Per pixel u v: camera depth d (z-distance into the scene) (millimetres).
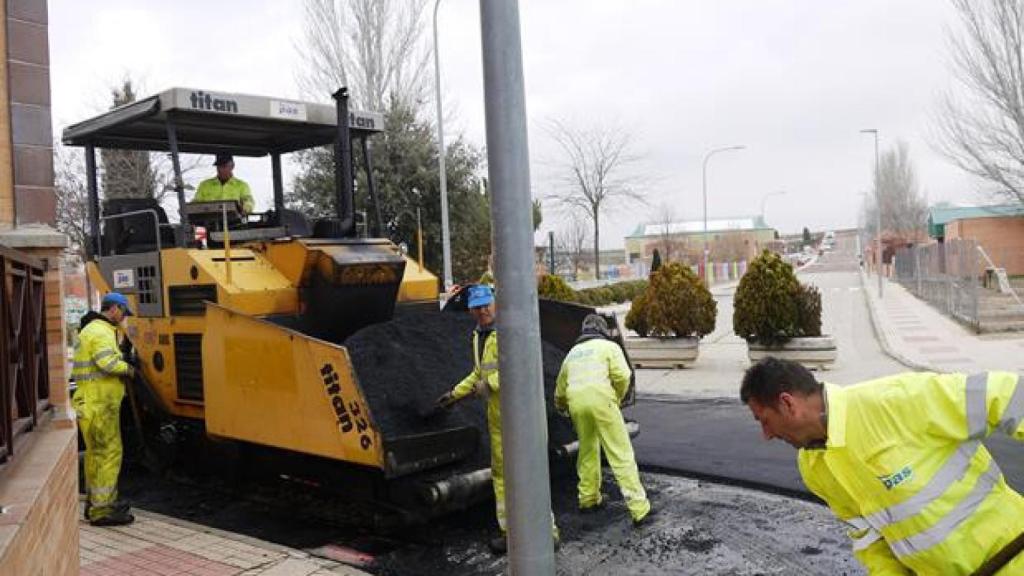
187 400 7113
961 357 13570
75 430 4312
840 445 2711
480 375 5566
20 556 2625
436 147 24906
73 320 14789
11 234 4160
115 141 8195
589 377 6137
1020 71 18625
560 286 15023
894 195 59781
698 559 5379
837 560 5273
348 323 6984
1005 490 2711
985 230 36312
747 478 7066
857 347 16141
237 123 7691
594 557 5477
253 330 6176
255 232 7723
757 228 100000
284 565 5332
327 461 6453
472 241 25375
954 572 2641
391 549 5906
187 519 6812
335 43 24797
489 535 6086
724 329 21094
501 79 3506
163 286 7277
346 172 7852
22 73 4262
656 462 7719
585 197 37969
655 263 37250
